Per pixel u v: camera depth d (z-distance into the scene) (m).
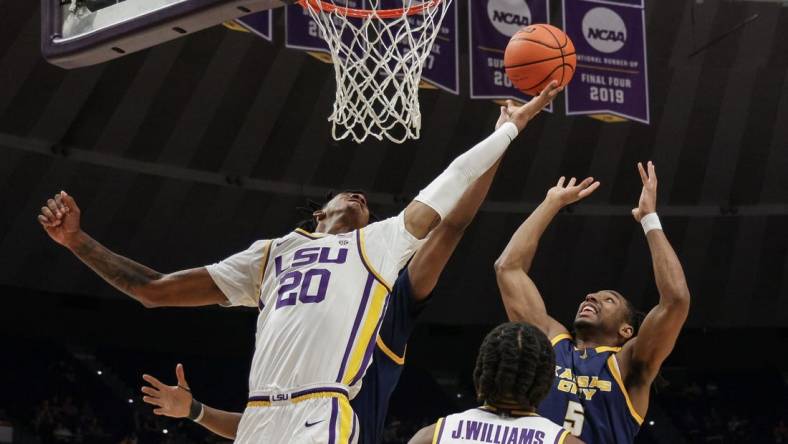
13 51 14.63
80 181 16.56
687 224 19.48
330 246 2.92
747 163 18.86
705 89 17.86
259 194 17.84
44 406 17.61
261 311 2.96
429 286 3.07
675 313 3.50
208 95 16.41
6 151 15.66
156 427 19.02
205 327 19.67
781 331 20.94
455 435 2.70
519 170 18.97
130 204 17.12
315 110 17.27
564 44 4.20
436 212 2.87
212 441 19.09
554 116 18.30
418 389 21.06
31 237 16.81
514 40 4.23
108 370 19.88
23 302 18.05
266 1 3.95
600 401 3.57
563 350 3.72
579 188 4.00
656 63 17.44
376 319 2.81
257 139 17.28
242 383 20.94
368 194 18.56
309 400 2.69
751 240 19.56
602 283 20.00
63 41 4.50
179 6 4.12
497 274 3.96
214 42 15.71
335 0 7.96
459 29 17.33
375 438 2.94
